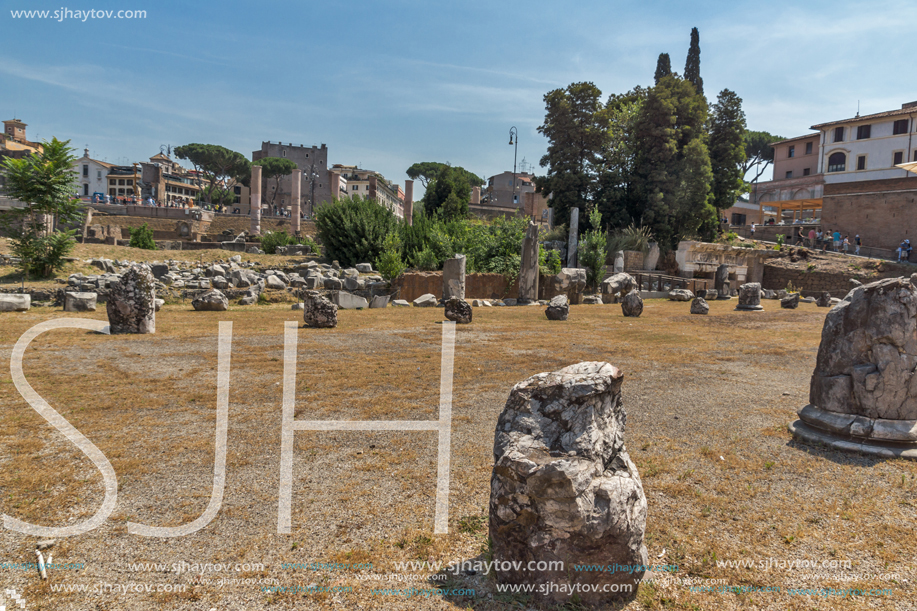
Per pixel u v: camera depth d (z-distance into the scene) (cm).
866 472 395
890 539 301
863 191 3628
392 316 1459
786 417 532
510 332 1160
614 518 233
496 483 250
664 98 3098
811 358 870
